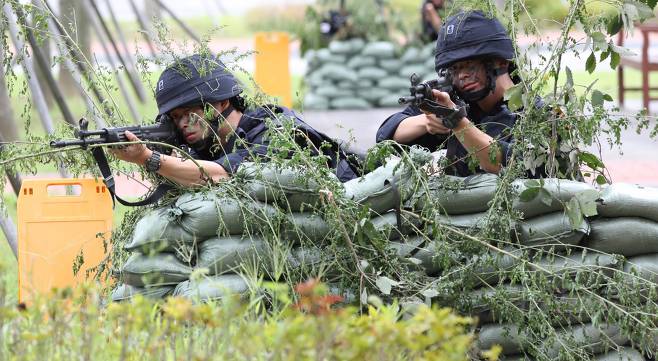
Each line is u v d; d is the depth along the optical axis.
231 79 12.83
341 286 11.71
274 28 69.81
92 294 9.01
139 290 12.03
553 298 11.27
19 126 32.09
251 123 12.86
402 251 11.98
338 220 11.55
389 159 12.62
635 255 11.90
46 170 27.28
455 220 11.96
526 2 12.90
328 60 40.47
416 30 41.09
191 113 12.56
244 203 11.86
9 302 10.57
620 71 39.12
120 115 13.93
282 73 39.94
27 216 12.91
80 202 13.01
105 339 8.91
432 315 8.03
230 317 8.73
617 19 12.49
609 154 31.12
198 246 12.03
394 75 40.81
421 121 13.30
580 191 11.54
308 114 38.88
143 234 11.90
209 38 12.96
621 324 11.07
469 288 11.52
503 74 12.66
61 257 12.93
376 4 41.03
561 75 14.46
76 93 38.84
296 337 7.80
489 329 11.70
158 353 8.62
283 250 11.84
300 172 11.86
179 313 8.55
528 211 11.83
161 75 12.70
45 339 8.59
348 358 7.70
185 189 12.29
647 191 12.01
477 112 12.91
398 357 8.31
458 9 13.02
